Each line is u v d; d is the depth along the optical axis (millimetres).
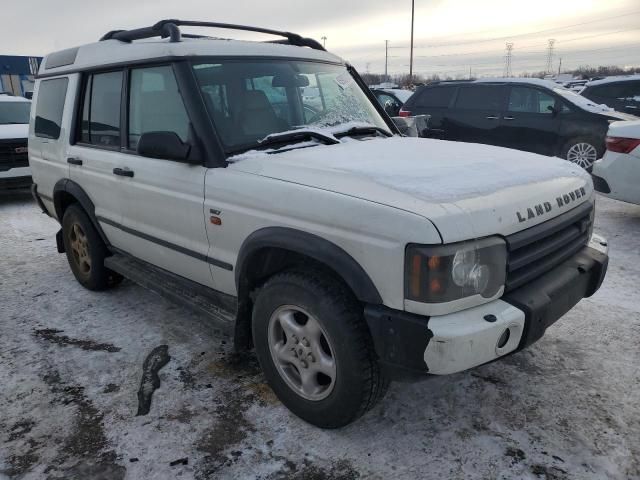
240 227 2768
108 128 3846
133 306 4348
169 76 3172
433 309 2121
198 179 2977
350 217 2279
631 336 3607
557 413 2822
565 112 8711
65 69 4383
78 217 4391
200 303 3279
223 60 3240
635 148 5699
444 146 3285
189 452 2611
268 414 2883
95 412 2939
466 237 2125
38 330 3955
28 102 9938
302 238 2443
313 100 3557
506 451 2555
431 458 2523
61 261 5617
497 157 3004
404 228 2115
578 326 3762
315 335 2574
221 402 3000
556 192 2646
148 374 3309
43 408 2988
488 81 9625
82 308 4340
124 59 3568
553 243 2557
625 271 4805
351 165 2680
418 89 10531
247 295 2924
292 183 2561
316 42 4289
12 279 5074
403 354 2199
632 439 2609
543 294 2391
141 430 2779
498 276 2246
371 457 2543
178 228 3223
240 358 3477
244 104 3162
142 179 3395
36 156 4910
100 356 3543
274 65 3443
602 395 2963
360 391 2436
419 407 2906
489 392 3021
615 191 5945
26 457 2600
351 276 2293
